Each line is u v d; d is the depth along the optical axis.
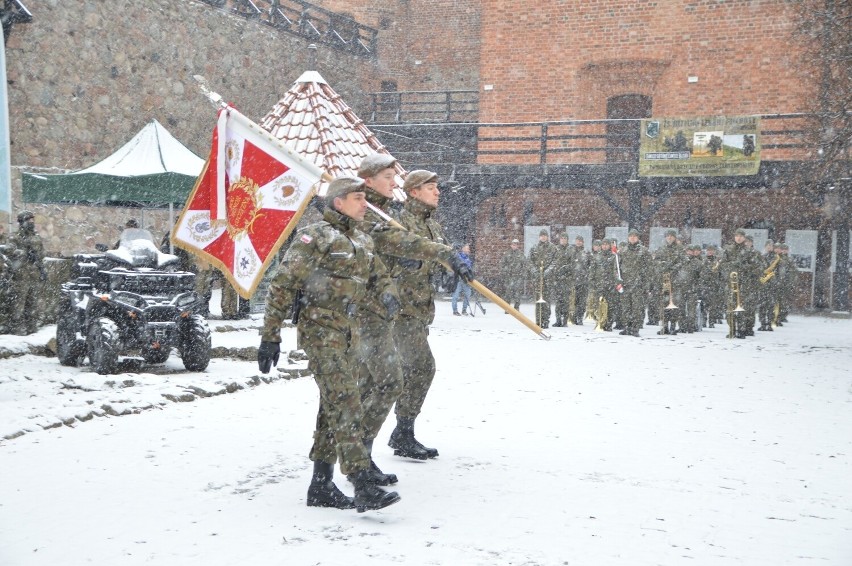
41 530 4.53
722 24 26.28
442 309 23.38
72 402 7.93
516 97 28.59
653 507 5.16
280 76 28.11
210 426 7.30
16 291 12.79
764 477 5.97
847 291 24.31
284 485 5.50
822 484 5.80
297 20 30.02
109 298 10.17
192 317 10.51
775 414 8.48
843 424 8.00
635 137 23.83
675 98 26.92
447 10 35.25
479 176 25.73
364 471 4.86
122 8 22.05
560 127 28.12
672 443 7.04
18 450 6.34
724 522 4.89
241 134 5.99
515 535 4.57
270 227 5.86
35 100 19.94
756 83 25.98
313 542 4.40
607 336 17.11
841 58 21.95
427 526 4.70
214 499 5.16
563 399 9.16
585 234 27.41
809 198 23.44
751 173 22.50
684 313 18.25
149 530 4.55
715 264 19.78
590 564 4.14
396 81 35.41
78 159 21.05
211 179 6.07
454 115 35.00
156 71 23.16
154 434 6.95
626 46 27.33
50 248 20.42
